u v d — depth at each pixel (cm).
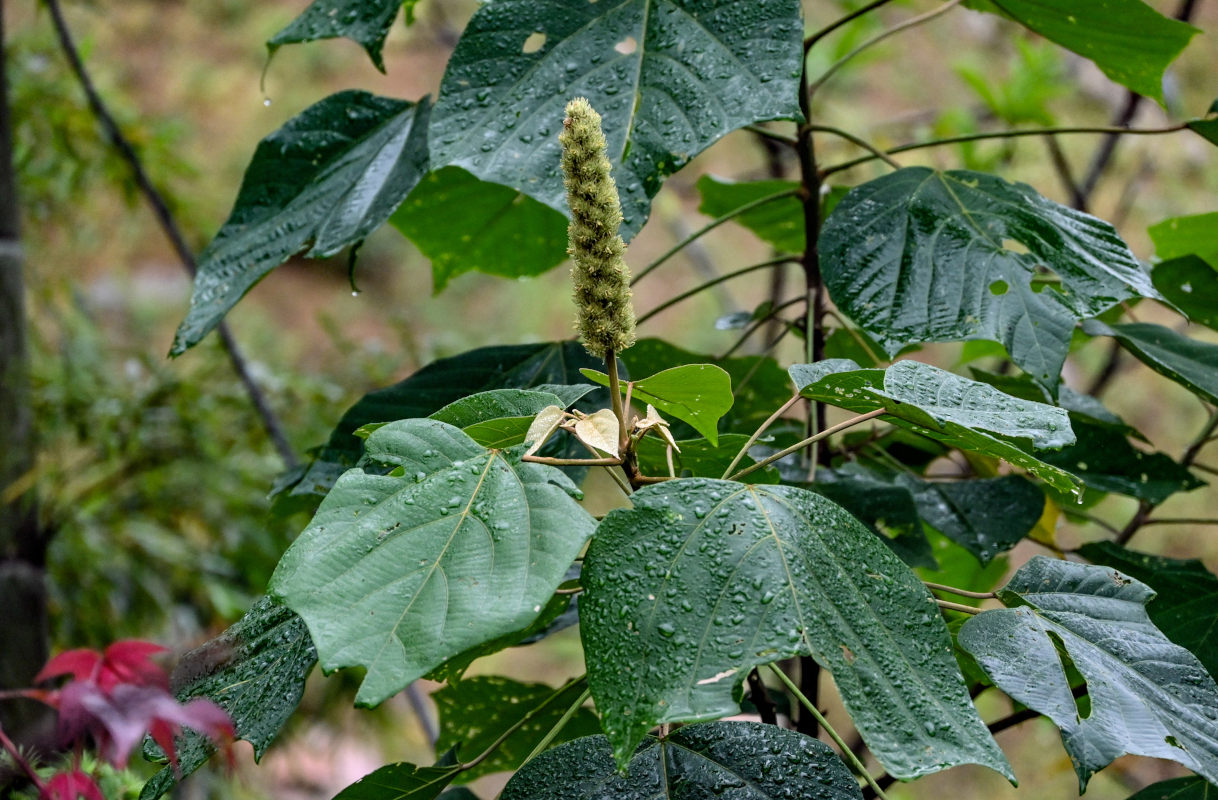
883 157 207
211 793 289
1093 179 318
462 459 168
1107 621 176
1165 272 215
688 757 176
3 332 265
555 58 189
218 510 392
